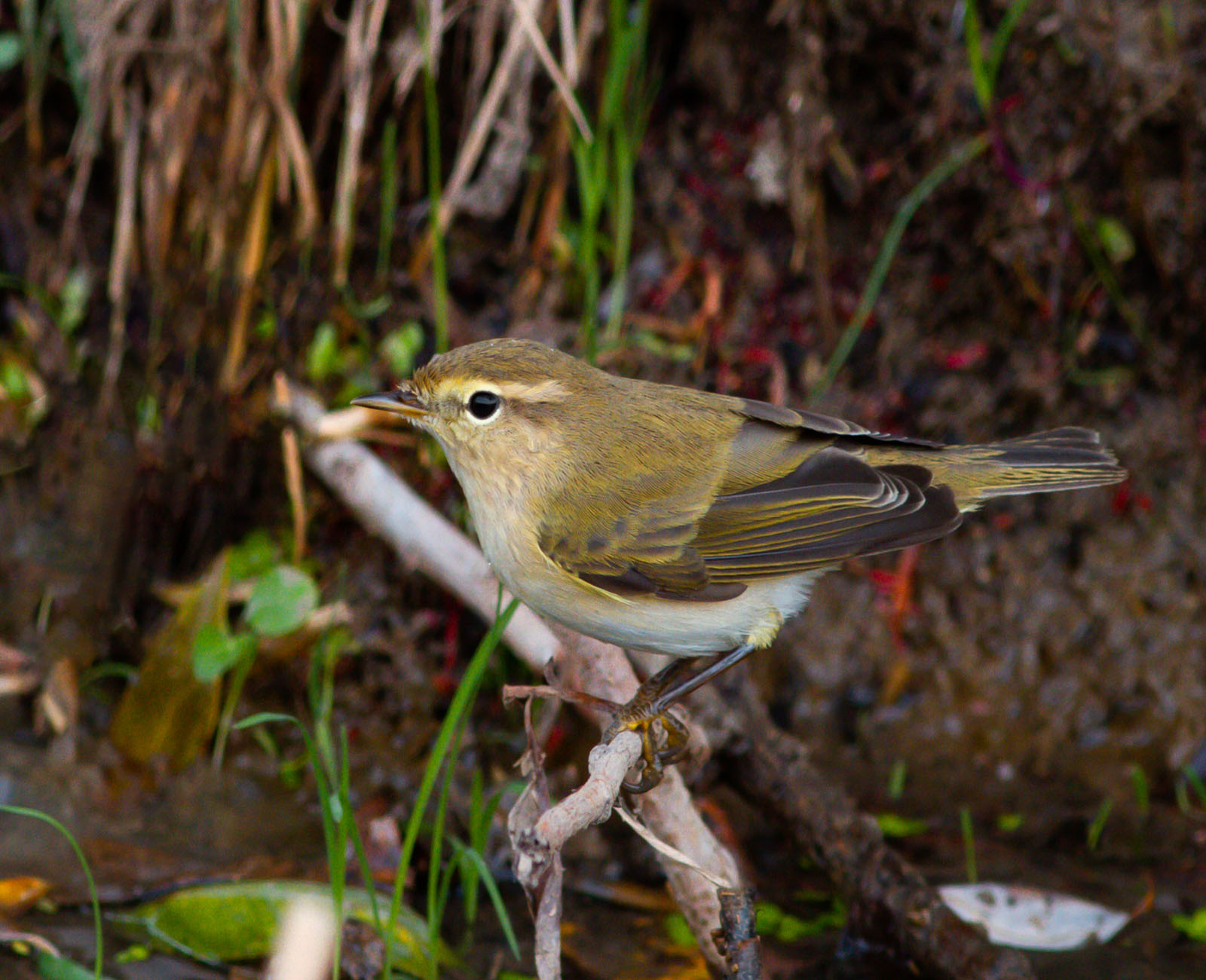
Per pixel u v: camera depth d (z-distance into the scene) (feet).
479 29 35.19
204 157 35.60
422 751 32.96
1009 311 36.37
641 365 36.06
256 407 35.06
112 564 35.17
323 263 35.65
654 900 28.19
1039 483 25.31
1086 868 29.04
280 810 30.73
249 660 31.86
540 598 23.63
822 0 35.17
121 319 35.73
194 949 25.75
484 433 23.26
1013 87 34.96
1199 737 33.40
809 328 36.70
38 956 25.23
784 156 36.19
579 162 33.68
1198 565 35.53
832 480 23.86
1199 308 35.47
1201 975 25.50
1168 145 34.76
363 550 35.09
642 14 34.83
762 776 28.50
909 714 34.68
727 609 23.49
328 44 35.96
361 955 24.99
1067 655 35.17
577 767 32.14
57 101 36.78
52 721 32.14
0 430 35.68
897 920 25.80
